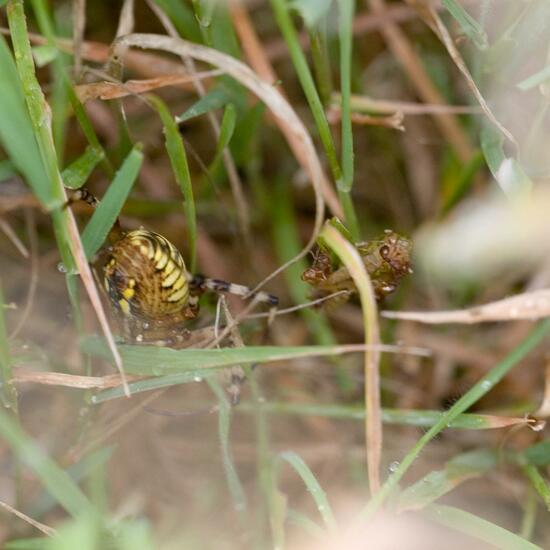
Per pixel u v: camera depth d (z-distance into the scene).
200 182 0.35
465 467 0.33
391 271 0.32
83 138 0.35
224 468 0.33
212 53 0.32
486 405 0.35
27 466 0.33
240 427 0.34
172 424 0.34
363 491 0.34
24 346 0.33
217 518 0.33
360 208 0.37
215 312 0.34
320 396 0.35
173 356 0.31
